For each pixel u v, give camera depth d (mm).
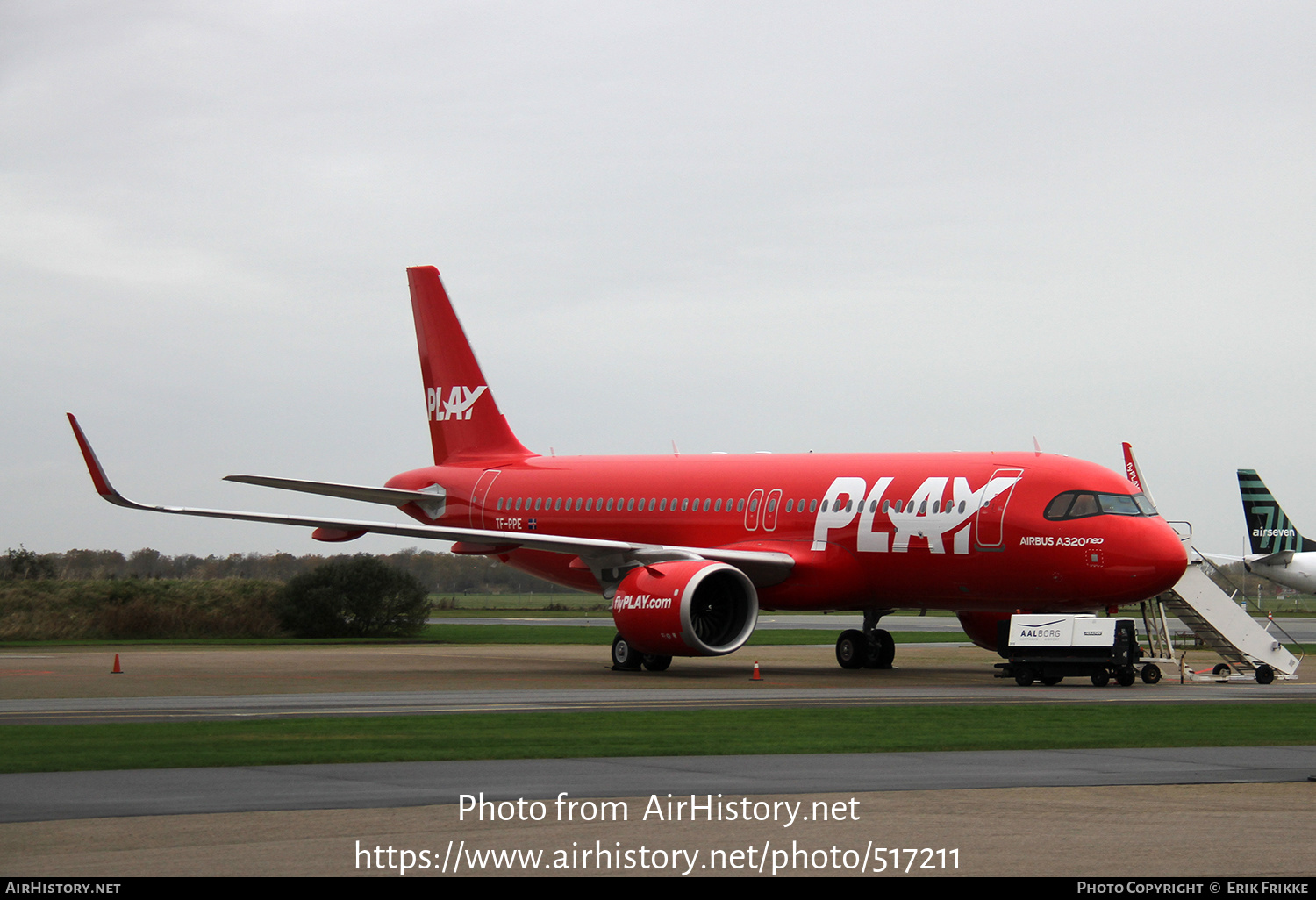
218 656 75938
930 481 61094
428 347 86000
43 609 107750
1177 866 18969
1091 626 54625
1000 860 19422
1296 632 122500
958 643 99875
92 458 64000
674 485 71312
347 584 108000
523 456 81688
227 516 64250
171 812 22422
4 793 24359
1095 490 57188
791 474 66625
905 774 27328
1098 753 31031
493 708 42562
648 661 63969
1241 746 32531
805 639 102250
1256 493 114688
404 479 85250
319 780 26141
